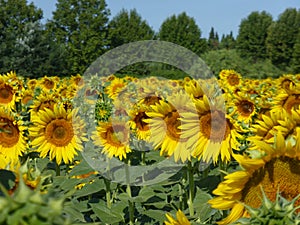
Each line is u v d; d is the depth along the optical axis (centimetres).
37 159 533
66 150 529
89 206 499
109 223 459
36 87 1395
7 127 521
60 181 482
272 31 6594
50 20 6569
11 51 5062
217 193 203
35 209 95
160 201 469
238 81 1387
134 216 493
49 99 833
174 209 427
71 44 5903
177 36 6706
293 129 231
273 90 1234
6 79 871
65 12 6394
